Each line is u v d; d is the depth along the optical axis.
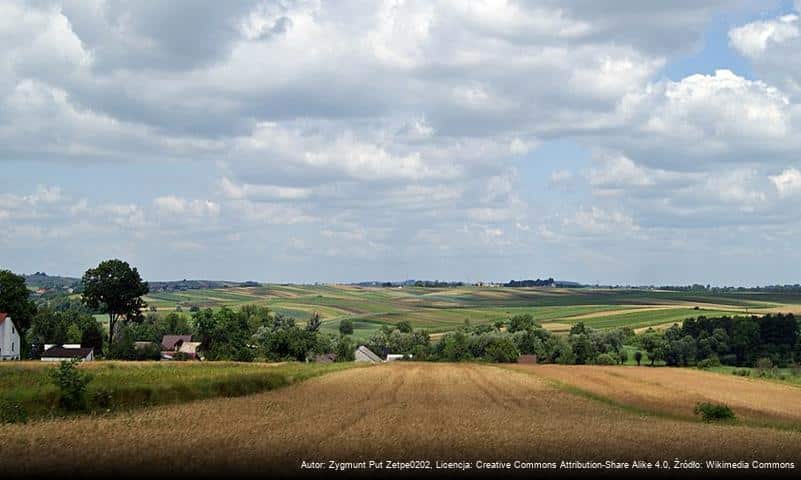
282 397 51.59
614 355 161.50
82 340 140.25
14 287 115.38
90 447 28.11
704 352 144.50
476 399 57.25
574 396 62.72
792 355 136.62
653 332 173.25
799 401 67.00
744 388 79.56
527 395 62.66
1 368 55.38
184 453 27.42
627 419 45.47
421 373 90.88
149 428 32.94
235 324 147.88
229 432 32.62
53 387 39.72
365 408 46.19
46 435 30.23
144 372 57.12
